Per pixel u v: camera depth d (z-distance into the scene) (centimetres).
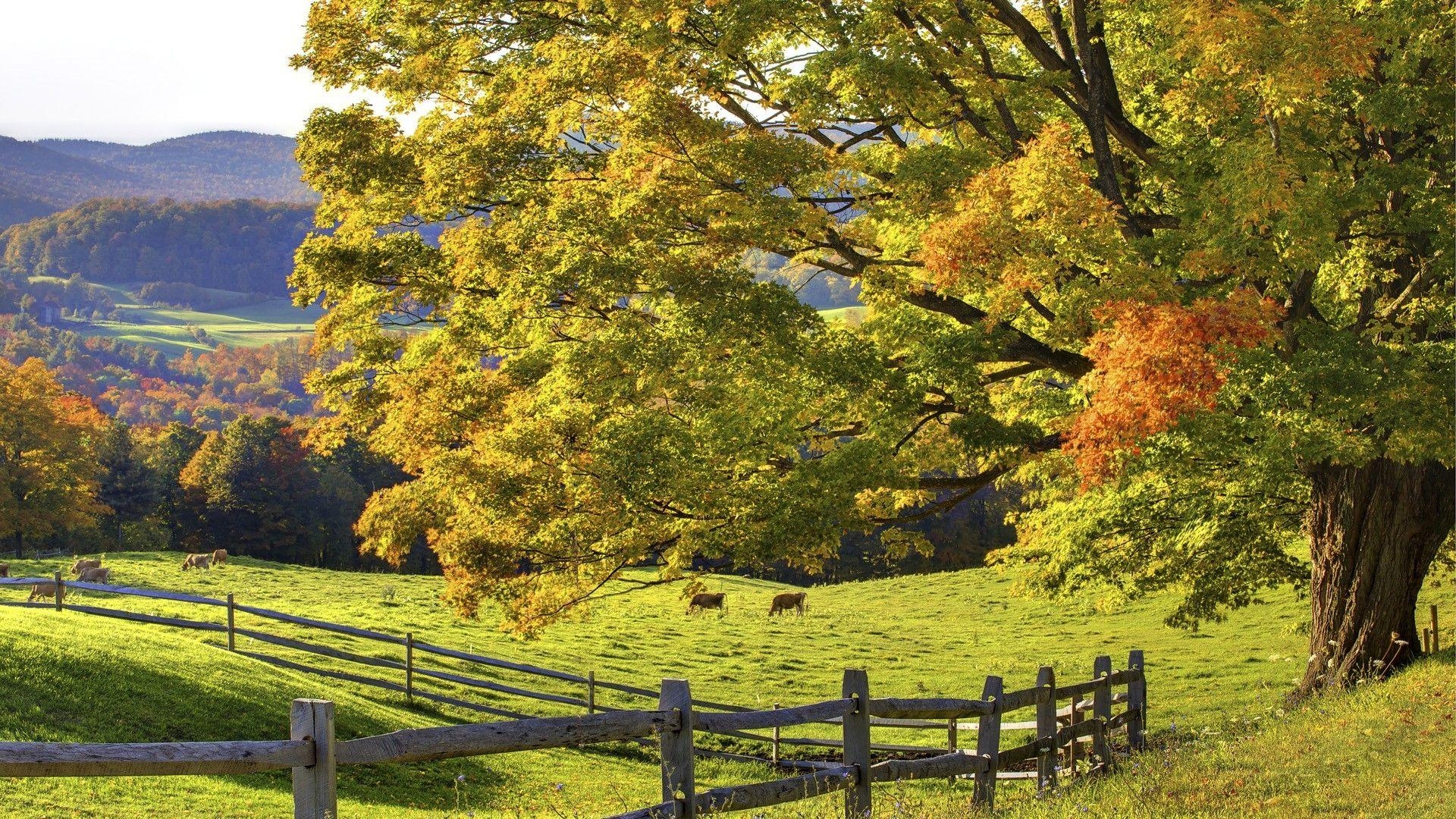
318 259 1858
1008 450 1684
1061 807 924
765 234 1599
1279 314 1388
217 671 1859
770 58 1947
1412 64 1500
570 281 1602
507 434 1677
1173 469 1705
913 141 1875
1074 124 1855
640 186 1634
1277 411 1472
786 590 6544
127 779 1199
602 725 641
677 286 1609
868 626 4562
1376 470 1766
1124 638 4016
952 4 1744
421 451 1827
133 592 2477
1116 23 1856
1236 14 1358
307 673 2378
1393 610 1769
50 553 8012
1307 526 1959
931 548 1820
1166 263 1502
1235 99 1531
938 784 1806
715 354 1667
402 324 1997
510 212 1833
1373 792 912
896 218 1673
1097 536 2112
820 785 801
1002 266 1440
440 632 3450
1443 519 1764
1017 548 2353
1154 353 1283
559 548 1664
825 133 1862
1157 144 1773
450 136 1786
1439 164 1620
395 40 1900
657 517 1658
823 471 1592
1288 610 4075
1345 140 1661
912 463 1730
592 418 1712
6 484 7675
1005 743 2191
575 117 1689
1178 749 1212
